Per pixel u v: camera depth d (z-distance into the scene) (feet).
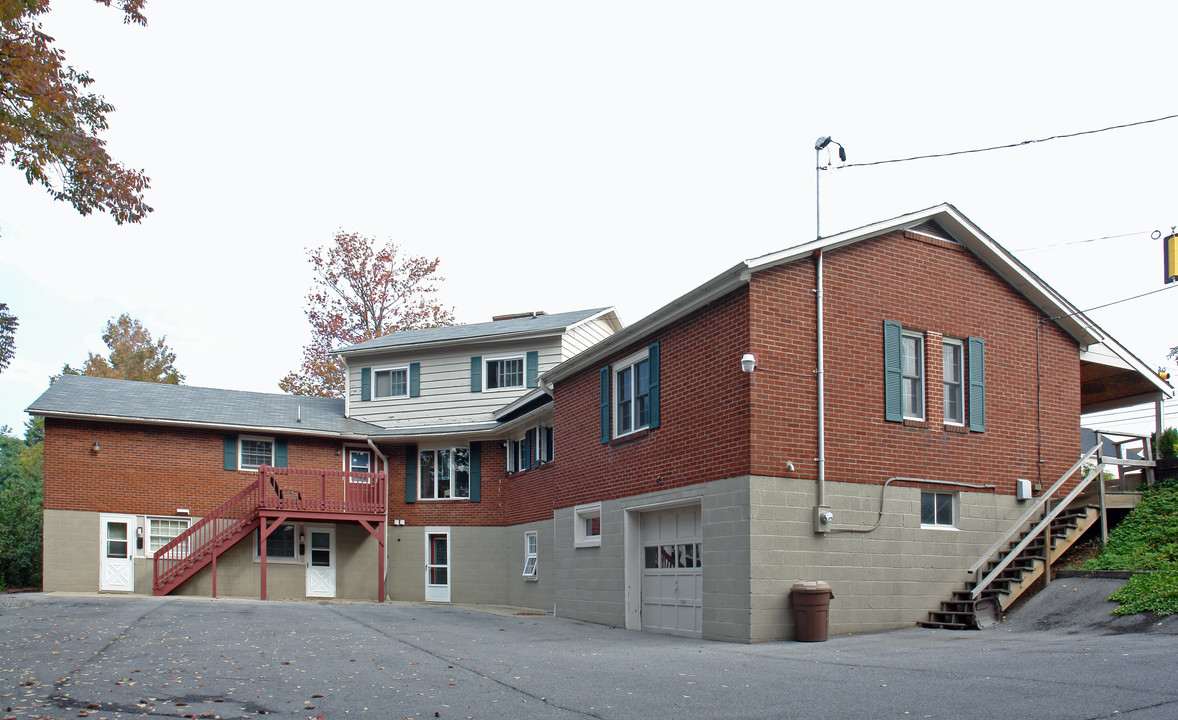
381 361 103.76
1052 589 49.70
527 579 84.58
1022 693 27.81
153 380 183.62
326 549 93.97
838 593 48.49
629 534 60.23
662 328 57.21
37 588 102.42
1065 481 56.03
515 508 89.30
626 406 62.80
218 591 87.40
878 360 51.85
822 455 48.80
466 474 96.17
